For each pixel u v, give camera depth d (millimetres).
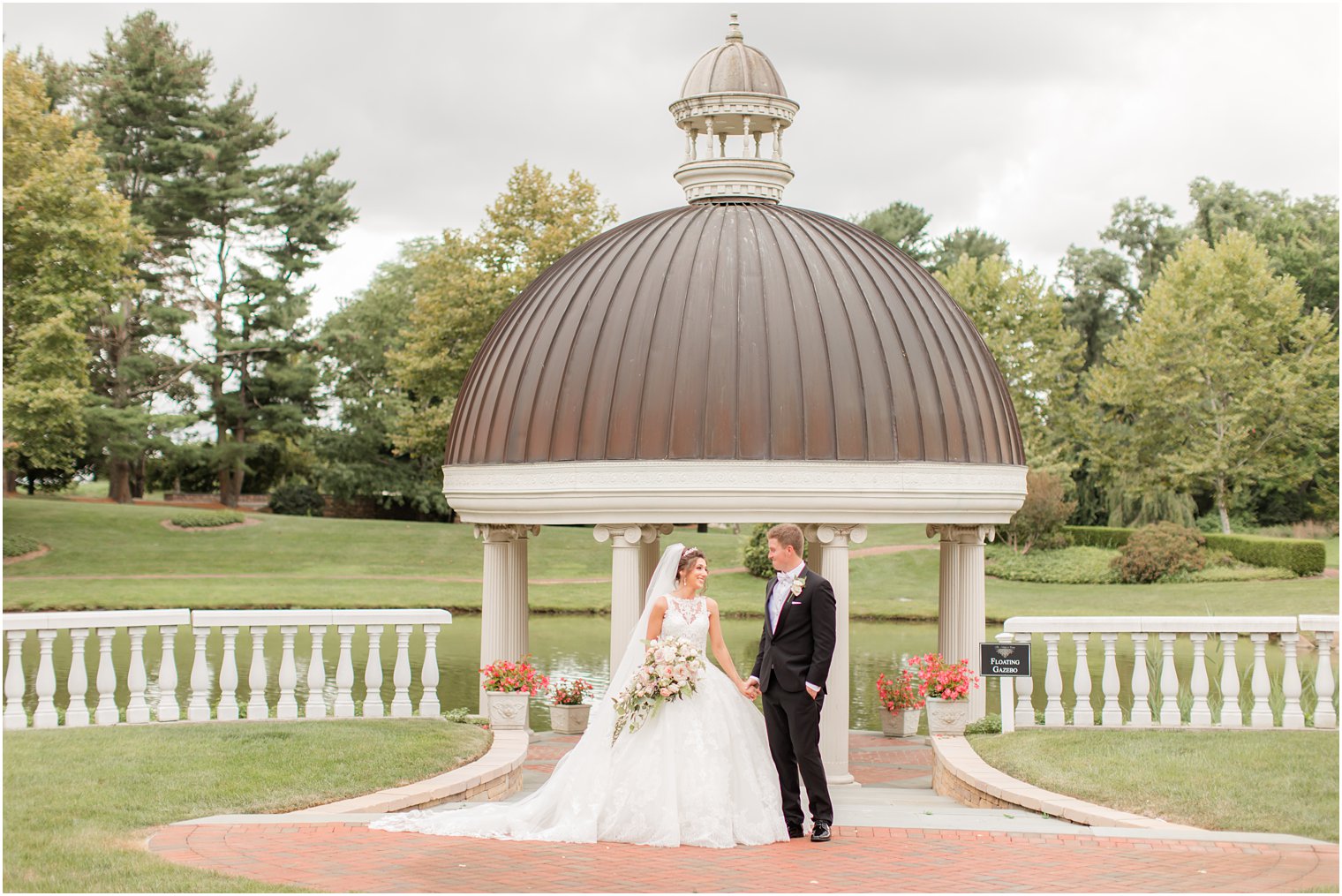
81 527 51188
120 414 53719
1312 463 50906
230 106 59281
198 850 8758
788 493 14648
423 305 50156
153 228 54562
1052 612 39000
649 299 15516
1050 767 11602
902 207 77312
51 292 41156
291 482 69000
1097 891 7777
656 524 15266
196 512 54875
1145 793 10531
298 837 9219
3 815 9516
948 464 15242
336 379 64188
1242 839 9164
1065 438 56719
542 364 15930
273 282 60188
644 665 9961
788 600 9945
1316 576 41844
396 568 49219
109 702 13625
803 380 14875
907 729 19062
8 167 40688
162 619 13797
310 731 12977
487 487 16078
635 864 8773
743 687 10352
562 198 47812
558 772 10031
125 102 57844
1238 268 49688
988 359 17125
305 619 14359
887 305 15766
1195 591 41188
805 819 10281
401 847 9055
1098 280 70188
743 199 17500
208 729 13102
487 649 17703
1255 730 13133
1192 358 48688
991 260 57031
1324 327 49125
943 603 17438
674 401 14867
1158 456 50531
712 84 17734
